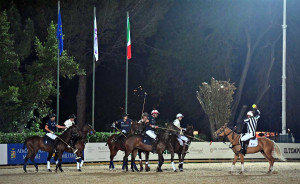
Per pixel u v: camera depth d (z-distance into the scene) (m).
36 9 36.44
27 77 30.12
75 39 37.81
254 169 21.59
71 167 22.34
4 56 29.50
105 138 25.98
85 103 40.38
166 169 21.33
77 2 37.06
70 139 19.89
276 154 19.64
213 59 41.12
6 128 29.33
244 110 41.28
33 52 38.66
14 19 31.72
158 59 40.62
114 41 40.00
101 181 16.08
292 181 16.38
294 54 42.34
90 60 39.16
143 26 39.59
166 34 41.88
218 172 19.83
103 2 37.59
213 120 32.53
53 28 30.56
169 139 19.91
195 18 41.56
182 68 40.84
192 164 25.05
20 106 29.88
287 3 42.47
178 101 41.22
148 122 19.75
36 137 20.14
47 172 19.69
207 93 32.59
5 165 22.62
